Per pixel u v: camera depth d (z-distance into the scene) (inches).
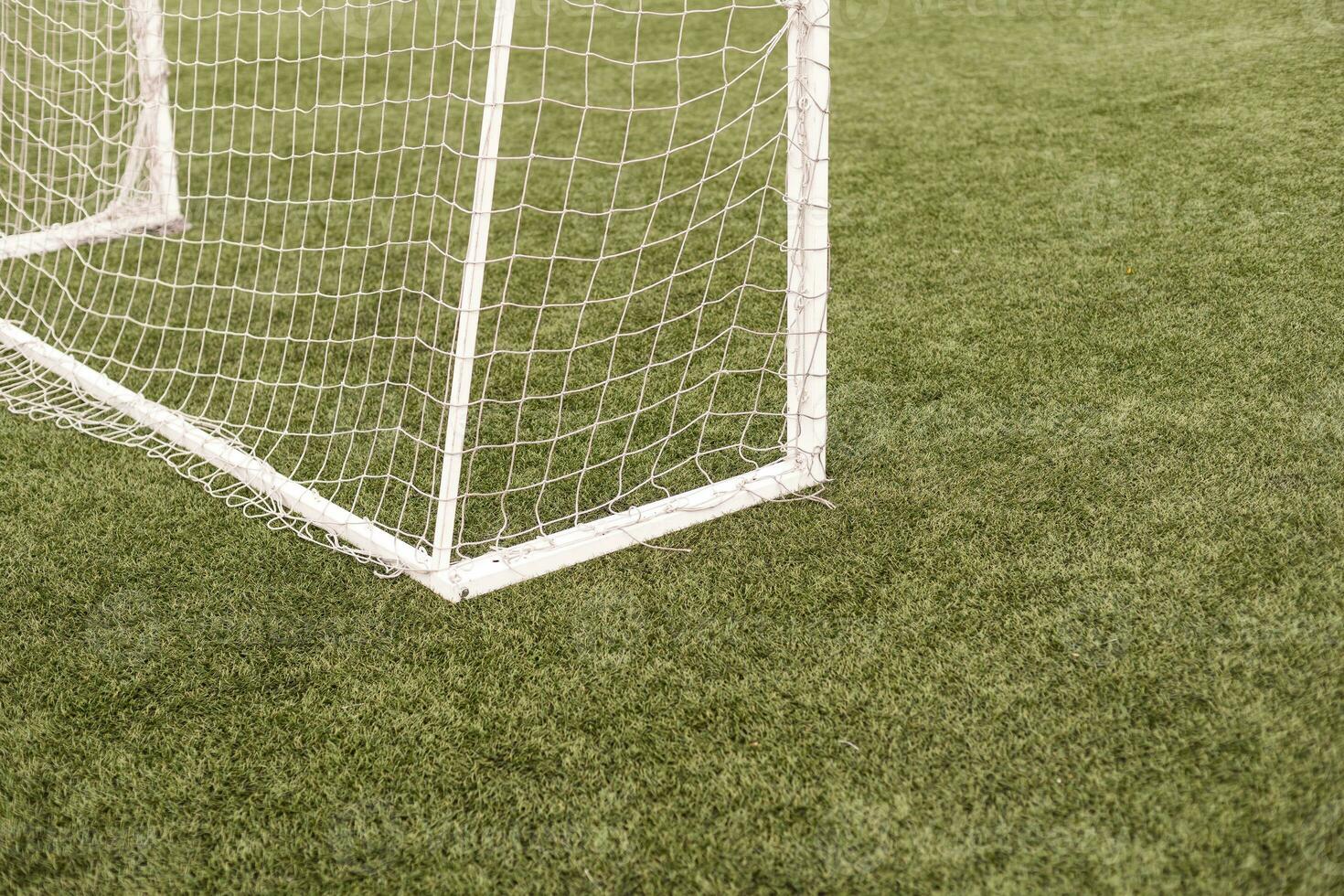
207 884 66.6
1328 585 82.7
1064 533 92.1
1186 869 62.1
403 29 294.0
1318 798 65.2
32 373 132.0
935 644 81.3
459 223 172.9
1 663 84.9
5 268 162.1
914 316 132.3
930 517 96.0
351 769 74.1
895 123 202.1
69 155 163.2
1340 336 117.5
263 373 131.6
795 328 98.4
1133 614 82.2
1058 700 75.0
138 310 149.0
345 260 162.4
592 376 125.2
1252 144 172.9
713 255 154.6
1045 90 212.7
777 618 85.5
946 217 160.1
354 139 216.2
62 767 75.2
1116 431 105.7
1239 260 137.3
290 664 83.7
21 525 102.0
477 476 107.9
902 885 63.2
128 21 157.6
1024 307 132.0
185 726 78.3
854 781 70.5
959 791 68.9
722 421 114.6
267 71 265.3
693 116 218.2
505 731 76.5
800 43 89.0
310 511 100.2
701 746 74.1
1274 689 73.8
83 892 66.2
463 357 83.8
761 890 63.8
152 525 101.4
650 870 65.5
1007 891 62.2
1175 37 236.1
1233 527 90.5
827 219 93.5
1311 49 214.4
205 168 204.1
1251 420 105.0
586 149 203.0
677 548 95.0
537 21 296.7
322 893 65.6
